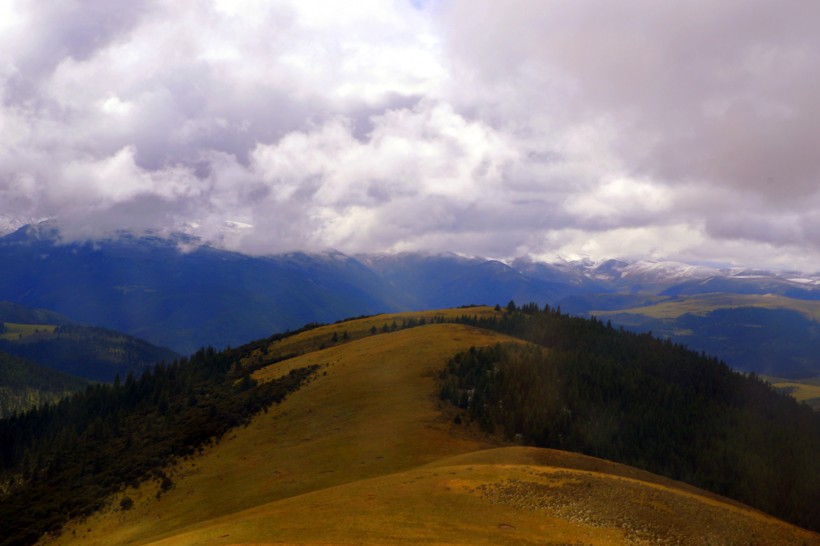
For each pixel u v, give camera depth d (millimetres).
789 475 126812
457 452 99125
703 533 57281
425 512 53969
